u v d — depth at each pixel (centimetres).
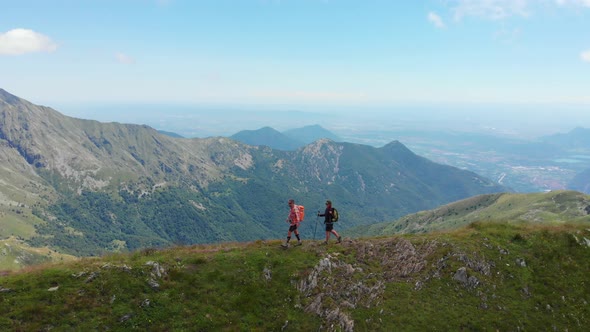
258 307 2097
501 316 2280
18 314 1677
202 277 2216
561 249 2955
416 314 2202
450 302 2330
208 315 1959
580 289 2566
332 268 2489
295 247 2703
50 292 1841
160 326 1836
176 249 2766
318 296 2231
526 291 2514
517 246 2978
